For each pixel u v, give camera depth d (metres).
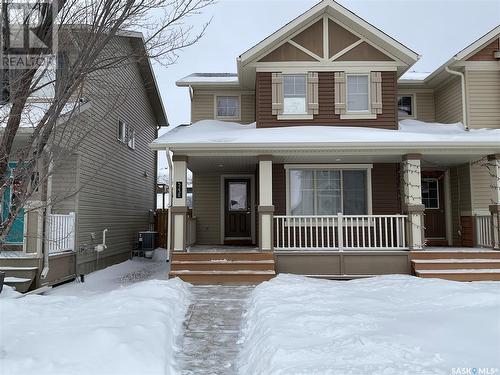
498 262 9.48
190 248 10.79
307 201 11.36
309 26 11.71
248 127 12.11
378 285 7.66
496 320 4.82
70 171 10.71
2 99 4.87
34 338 4.71
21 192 4.92
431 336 4.50
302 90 11.66
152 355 4.30
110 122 13.41
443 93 12.88
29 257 8.75
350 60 11.60
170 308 6.32
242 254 9.77
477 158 10.73
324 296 6.70
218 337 5.70
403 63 11.55
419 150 9.91
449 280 8.62
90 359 4.18
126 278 11.67
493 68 11.72
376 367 3.74
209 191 13.66
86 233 11.46
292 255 9.81
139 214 17.67
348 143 9.55
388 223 11.34
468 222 11.41
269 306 6.09
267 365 4.02
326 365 3.82
